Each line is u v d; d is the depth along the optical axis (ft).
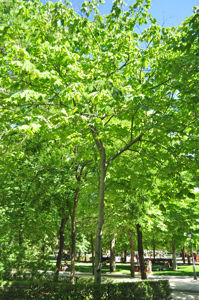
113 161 34.96
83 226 62.59
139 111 26.50
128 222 50.52
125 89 21.43
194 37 19.79
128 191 36.32
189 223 41.68
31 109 21.94
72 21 24.52
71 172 45.24
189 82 23.17
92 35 26.32
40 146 42.11
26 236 53.42
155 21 27.04
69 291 22.93
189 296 39.63
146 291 27.99
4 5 21.02
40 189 45.83
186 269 90.94
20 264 33.71
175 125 24.54
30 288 24.25
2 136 28.37
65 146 38.42
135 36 27.68
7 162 41.42
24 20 22.11
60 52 21.39
